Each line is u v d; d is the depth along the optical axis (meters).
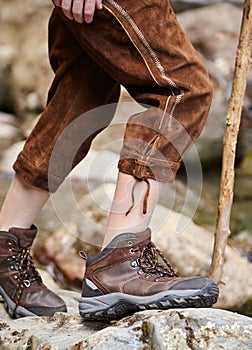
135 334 1.69
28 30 6.62
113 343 1.68
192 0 7.52
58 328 1.92
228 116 2.35
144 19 1.75
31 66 6.39
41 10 6.72
